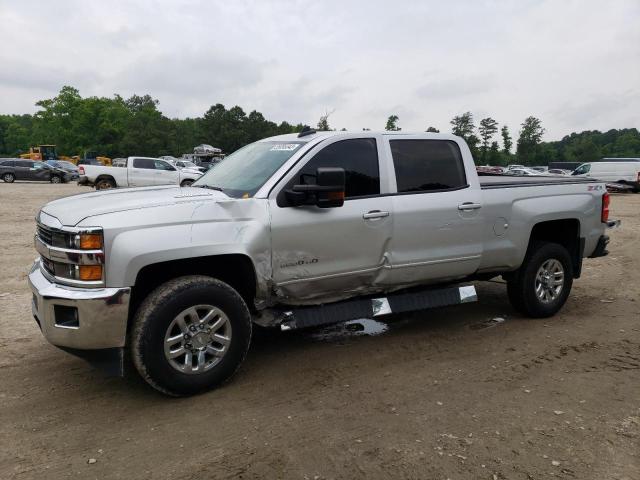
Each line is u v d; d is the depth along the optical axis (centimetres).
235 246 389
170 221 372
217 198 402
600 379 419
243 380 417
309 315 442
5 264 836
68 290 355
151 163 2425
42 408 371
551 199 565
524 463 302
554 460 305
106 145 9950
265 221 405
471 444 322
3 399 384
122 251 352
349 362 455
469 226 507
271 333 534
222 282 391
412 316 595
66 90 9800
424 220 480
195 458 308
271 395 390
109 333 354
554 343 502
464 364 451
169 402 379
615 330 540
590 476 290
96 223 352
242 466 300
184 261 390
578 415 359
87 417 358
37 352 473
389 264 469
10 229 1216
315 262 432
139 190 451
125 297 353
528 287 560
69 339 356
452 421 351
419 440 327
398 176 477
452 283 547
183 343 376
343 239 441
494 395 390
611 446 320
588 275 795
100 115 9894
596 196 603
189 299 373
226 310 390
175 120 12988
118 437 332
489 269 537
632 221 1466
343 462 304
